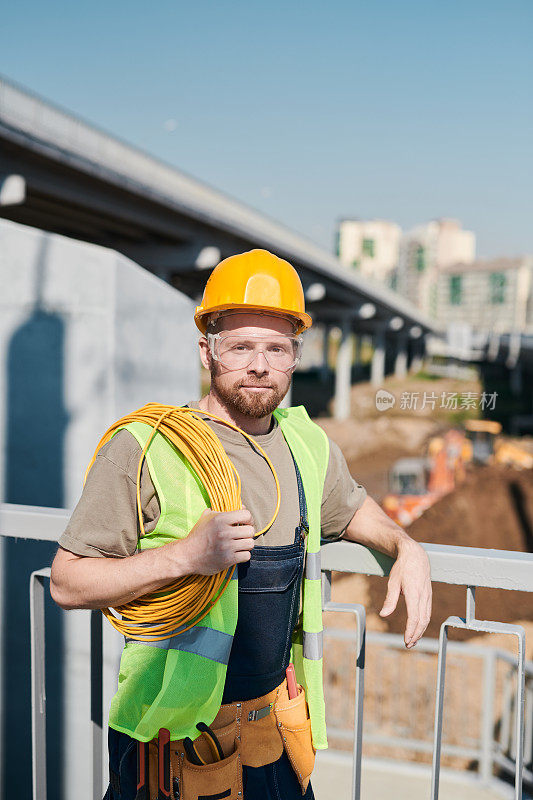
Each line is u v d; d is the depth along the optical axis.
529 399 49.06
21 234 3.52
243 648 1.39
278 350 1.46
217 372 1.46
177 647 1.33
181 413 1.38
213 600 1.33
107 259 3.60
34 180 23.42
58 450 3.55
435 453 22.27
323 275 49.97
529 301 189.62
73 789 3.38
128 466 1.32
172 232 32.59
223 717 1.41
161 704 1.30
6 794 3.39
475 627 1.44
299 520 1.44
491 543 13.79
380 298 62.66
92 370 3.60
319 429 1.61
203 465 1.31
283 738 1.46
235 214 35.59
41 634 1.79
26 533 1.78
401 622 10.04
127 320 3.79
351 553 1.60
